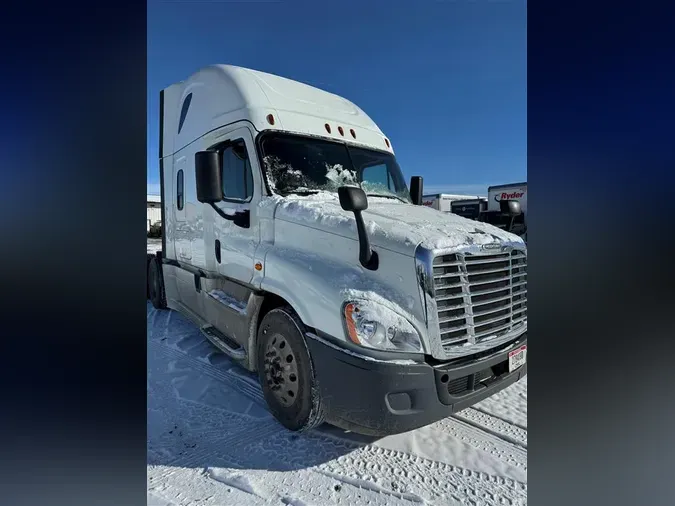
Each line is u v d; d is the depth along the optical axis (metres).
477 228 2.86
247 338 3.23
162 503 2.19
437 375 2.32
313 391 2.57
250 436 2.81
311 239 2.85
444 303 2.41
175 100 5.21
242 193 3.60
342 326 2.36
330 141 3.88
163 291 6.39
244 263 3.40
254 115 3.55
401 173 4.48
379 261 2.51
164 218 5.76
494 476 2.41
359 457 2.59
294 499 2.23
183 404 3.26
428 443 2.74
